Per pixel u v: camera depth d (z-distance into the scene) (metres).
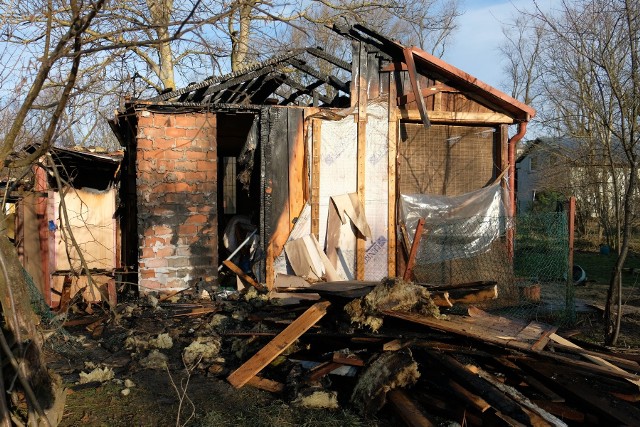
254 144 8.56
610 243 18.78
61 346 6.17
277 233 8.37
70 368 5.57
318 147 8.45
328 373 5.02
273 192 8.36
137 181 8.00
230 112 8.43
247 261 9.30
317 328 5.65
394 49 8.53
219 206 12.80
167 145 8.06
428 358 4.82
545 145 13.91
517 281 8.12
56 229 8.41
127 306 7.33
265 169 8.31
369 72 8.67
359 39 8.55
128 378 5.31
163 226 8.06
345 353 5.10
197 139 8.14
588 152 10.02
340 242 8.51
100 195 9.17
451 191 9.12
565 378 4.63
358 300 5.38
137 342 6.09
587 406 4.32
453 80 8.83
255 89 9.56
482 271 8.28
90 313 7.50
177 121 8.09
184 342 6.25
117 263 9.28
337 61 8.62
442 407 4.39
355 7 8.18
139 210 8.00
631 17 6.43
